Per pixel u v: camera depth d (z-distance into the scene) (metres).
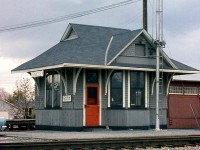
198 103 32.03
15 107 69.06
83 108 27.20
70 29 31.11
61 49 29.80
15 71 30.62
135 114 27.89
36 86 30.88
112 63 27.16
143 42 28.73
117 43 28.42
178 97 31.16
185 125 31.14
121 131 26.30
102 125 27.83
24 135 23.23
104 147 17.42
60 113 28.02
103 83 28.06
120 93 28.17
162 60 29.05
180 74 31.56
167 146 18.58
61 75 27.70
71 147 16.94
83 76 27.36
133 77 28.56
